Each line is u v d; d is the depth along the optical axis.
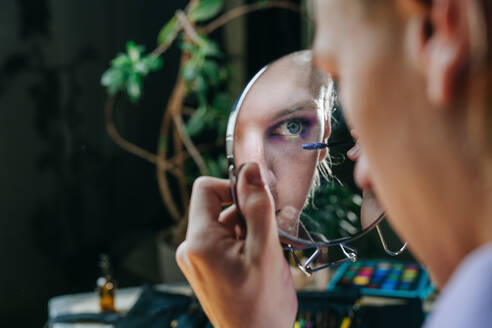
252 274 0.36
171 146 2.67
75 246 2.61
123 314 1.19
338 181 0.35
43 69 2.43
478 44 0.13
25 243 2.50
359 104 0.16
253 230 0.35
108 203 2.66
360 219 0.35
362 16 0.16
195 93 2.48
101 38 2.51
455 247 0.15
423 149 0.15
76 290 2.55
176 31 1.92
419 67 0.15
